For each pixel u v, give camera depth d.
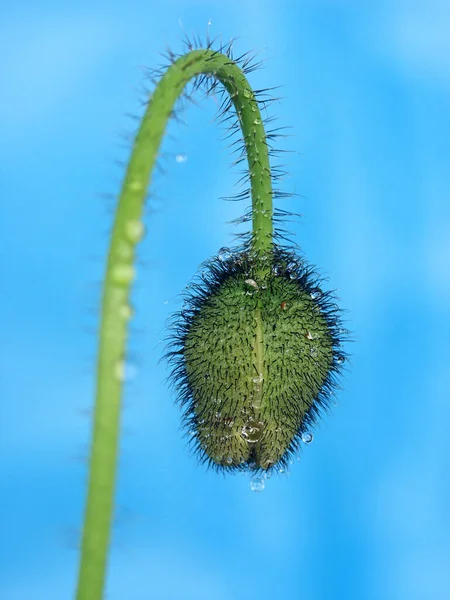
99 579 0.11
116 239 0.11
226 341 0.14
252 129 0.14
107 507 0.11
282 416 0.14
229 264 0.14
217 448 0.14
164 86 0.12
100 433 0.11
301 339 0.14
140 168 0.11
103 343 0.11
